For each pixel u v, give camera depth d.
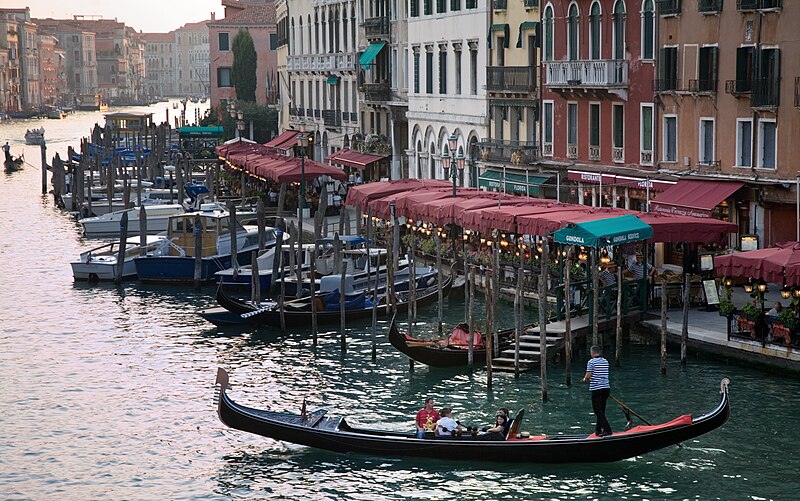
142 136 126.81
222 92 140.00
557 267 41.84
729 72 42.66
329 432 29.67
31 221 78.06
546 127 54.88
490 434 28.97
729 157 43.03
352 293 45.16
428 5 66.50
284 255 54.44
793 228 41.00
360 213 58.28
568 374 34.34
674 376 34.16
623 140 49.00
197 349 41.16
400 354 39.47
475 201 45.91
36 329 44.94
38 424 32.97
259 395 35.19
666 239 36.75
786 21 39.94
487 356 34.44
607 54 49.66
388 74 75.31
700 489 26.86
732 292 37.84
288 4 100.12
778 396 32.06
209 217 55.97
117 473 29.16
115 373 38.09
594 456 28.27
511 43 57.69
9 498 27.67
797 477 27.31
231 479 28.56
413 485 27.84
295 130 95.94
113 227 70.50
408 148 72.12
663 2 45.59
